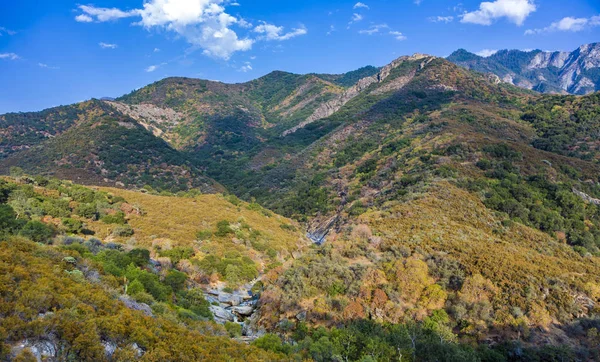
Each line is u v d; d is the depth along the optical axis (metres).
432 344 28.72
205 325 30.94
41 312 19.03
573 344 29.89
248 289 49.47
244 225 70.62
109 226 55.06
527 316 31.89
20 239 28.47
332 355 28.05
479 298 33.75
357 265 39.75
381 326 32.31
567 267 40.25
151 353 20.08
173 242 54.88
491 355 28.36
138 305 27.23
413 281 36.19
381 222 50.38
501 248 42.97
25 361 15.66
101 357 18.27
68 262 28.17
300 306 36.38
